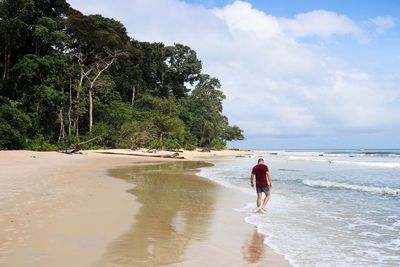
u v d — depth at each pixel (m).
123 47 66.31
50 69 50.03
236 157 61.78
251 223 9.94
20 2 51.75
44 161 29.41
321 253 7.22
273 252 7.20
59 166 26.02
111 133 55.38
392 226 9.80
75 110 53.34
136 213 10.59
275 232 8.94
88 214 9.98
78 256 6.39
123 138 56.16
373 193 16.23
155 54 84.81
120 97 68.00
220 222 9.94
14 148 39.94
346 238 8.48
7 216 9.20
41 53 54.53
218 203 13.20
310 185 19.27
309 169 31.95
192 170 28.77
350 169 31.92
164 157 47.78
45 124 49.09
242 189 17.27
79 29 58.78
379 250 7.53
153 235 8.16
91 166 28.47
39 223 8.63
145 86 80.62
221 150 90.88
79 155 40.09
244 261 6.54
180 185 18.39
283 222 10.16
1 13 50.94
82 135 55.31
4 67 52.53
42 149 42.84
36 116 46.09
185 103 88.19
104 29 63.25
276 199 14.48
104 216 9.85
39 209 10.22
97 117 59.12
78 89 53.69
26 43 55.16
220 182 20.25
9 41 50.91
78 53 61.16
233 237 8.31
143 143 57.31
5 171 20.19
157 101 71.62
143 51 79.62
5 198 11.66
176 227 9.09
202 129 87.62
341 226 9.74
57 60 51.06
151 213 10.80
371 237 8.60
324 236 8.64
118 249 6.94
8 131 38.72
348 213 11.62
